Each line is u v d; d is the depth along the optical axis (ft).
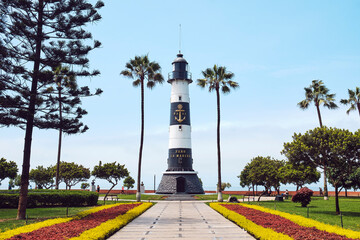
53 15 75.46
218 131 126.62
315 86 167.43
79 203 104.12
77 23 77.92
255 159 152.35
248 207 89.20
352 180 100.48
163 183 171.94
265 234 43.21
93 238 40.75
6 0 70.03
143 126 127.54
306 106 166.91
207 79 130.52
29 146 72.49
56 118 81.51
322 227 49.83
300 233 44.62
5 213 80.69
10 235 41.78
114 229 50.75
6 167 156.66
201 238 45.91
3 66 70.28
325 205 109.50
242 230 53.26
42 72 72.90
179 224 60.80
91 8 78.02
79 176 197.06
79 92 79.97
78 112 82.99
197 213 81.61
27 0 71.26
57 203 101.60
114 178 128.88
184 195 159.63
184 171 171.63
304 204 103.65
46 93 79.77
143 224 60.80
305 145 87.35
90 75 81.10
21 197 69.92
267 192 176.04
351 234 43.70
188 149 175.52
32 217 71.82
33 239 39.78
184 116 177.78
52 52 76.13
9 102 70.38
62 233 44.11
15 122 73.20
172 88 182.91
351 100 165.68
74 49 78.07
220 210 81.25
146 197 151.23
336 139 83.56
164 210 90.12
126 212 74.54
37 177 195.21
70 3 75.25
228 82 129.29
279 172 134.31
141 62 128.67
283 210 90.43
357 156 80.89
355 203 118.32
